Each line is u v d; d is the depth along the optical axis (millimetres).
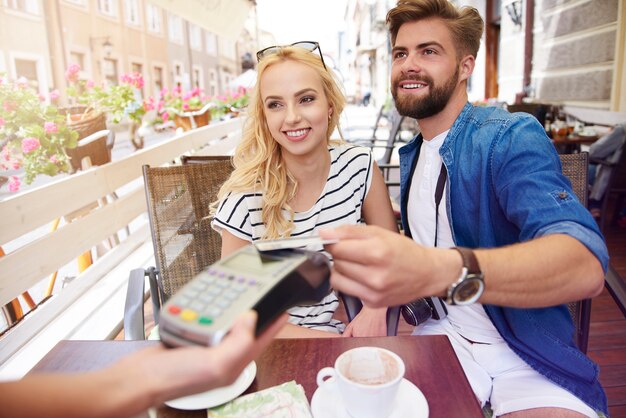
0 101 2381
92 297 2520
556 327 1229
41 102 2604
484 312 1354
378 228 661
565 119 5297
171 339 508
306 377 916
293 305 584
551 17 6262
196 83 18047
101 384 453
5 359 1911
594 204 4336
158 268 1895
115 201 2768
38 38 7742
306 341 1036
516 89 7465
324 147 1488
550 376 1208
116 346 1049
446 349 986
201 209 1971
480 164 1259
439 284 700
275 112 1389
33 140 2307
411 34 1369
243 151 1526
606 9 4996
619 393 1893
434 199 1443
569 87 5855
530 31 6871
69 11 8961
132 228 4145
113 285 2670
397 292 661
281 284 566
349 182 1565
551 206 968
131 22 12234
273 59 1371
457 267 715
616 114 4805
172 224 1922
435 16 1341
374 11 20297
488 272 736
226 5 4578
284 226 1441
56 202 2137
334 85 1490
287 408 823
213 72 20719
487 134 1246
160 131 5203
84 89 3383
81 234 2338
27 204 1941
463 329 1402
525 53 6969
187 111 5094
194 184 1963
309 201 1510
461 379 893
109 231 2639
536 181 1049
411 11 1349
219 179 2000
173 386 467
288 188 1469
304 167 1462
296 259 627
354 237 639
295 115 1359
